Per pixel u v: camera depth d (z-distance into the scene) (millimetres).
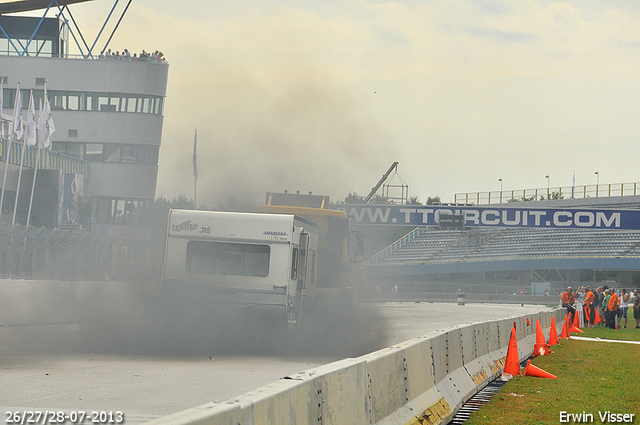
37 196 141000
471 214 172625
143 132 176750
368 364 18516
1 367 34031
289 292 45094
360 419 17438
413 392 22609
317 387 14836
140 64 175875
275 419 12594
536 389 33281
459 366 30625
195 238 45344
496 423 24562
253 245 45219
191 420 9875
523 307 162000
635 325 102250
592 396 31375
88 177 174250
